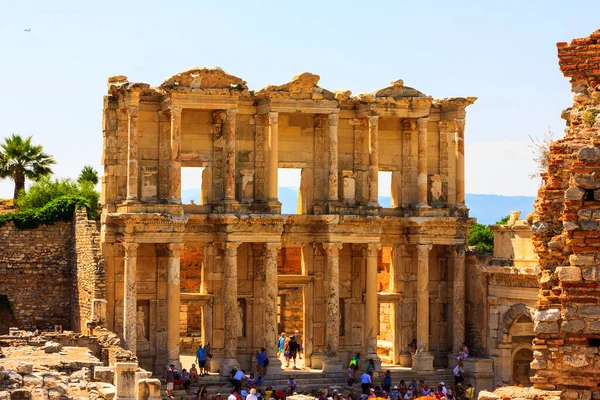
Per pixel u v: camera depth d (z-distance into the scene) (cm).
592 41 2898
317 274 8112
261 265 8006
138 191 7725
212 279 7862
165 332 7738
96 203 9769
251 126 8012
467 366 7956
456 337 8238
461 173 8450
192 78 7600
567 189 2536
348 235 8019
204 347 7794
